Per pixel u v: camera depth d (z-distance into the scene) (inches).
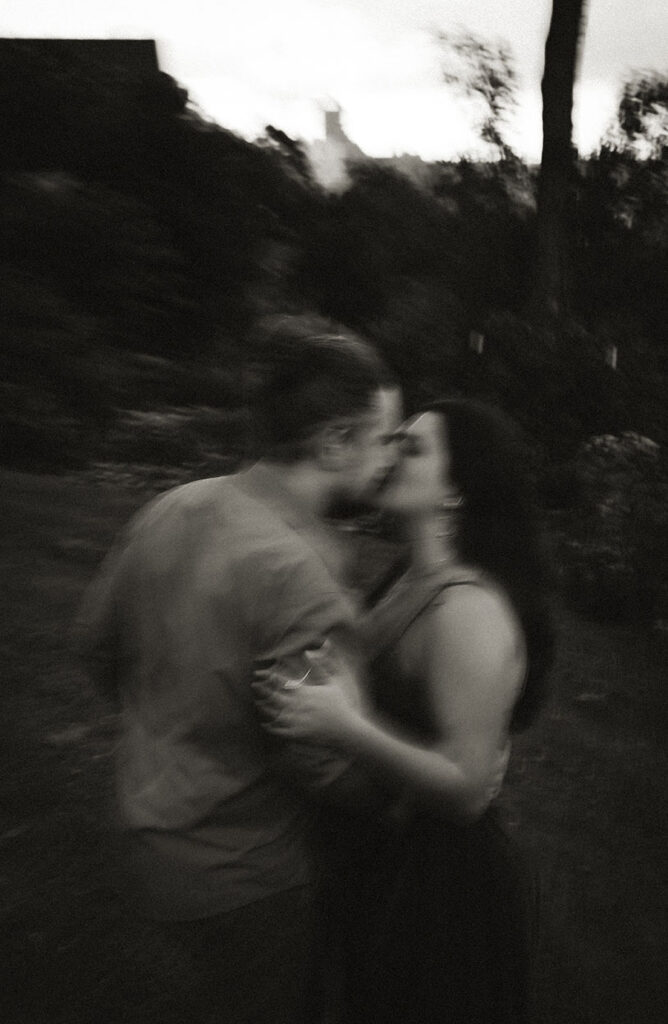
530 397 531.5
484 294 687.7
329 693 70.4
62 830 137.9
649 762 207.9
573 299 680.4
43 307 542.3
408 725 77.4
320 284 757.9
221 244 739.4
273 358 76.9
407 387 558.6
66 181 674.2
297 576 71.0
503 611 77.2
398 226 770.8
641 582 308.0
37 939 115.6
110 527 301.7
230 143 886.4
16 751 157.1
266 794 73.8
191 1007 88.0
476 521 81.7
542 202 677.9
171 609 73.2
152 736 75.2
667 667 266.1
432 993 77.1
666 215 700.7
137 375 546.3
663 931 153.1
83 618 81.1
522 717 85.4
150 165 751.1
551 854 168.2
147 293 655.1
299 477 75.2
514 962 79.5
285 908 75.5
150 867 74.3
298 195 920.3
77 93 755.4
